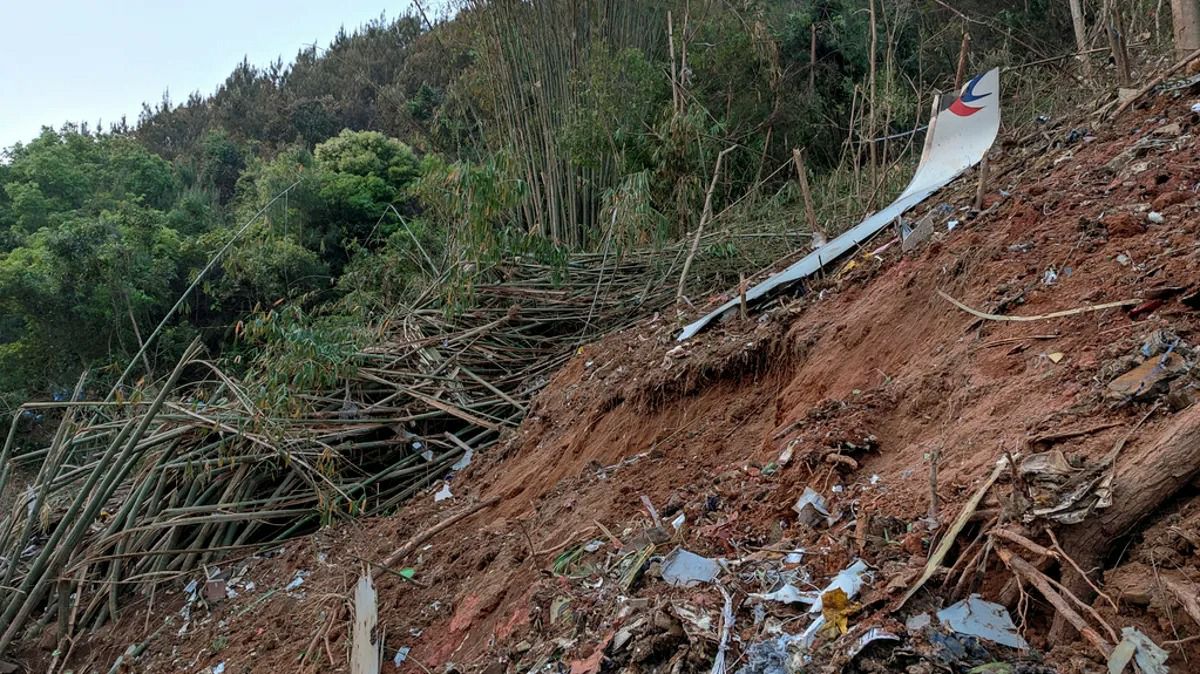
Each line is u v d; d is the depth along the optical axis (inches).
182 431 233.3
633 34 449.4
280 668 160.2
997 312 116.6
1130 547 71.8
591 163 385.7
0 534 230.2
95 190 769.6
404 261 369.7
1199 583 64.4
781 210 337.4
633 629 91.0
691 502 123.1
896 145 396.5
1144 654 62.8
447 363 266.8
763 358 156.0
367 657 139.2
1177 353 85.8
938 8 550.6
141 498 228.1
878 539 87.5
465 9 444.5
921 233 155.2
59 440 240.8
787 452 116.0
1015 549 75.2
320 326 264.1
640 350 207.6
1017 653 69.2
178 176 887.7
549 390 237.0
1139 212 119.0
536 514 161.8
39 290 474.3
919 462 100.2
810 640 77.0
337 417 243.9
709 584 94.7
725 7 477.7
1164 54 227.6
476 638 132.5
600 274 292.2
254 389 240.1
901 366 125.6
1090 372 93.2
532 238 274.4
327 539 215.6
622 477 149.4
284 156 694.5
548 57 422.0
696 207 360.8
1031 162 168.2
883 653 71.7
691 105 390.0
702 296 256.5
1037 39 489.4
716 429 148.7
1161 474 71.6
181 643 194.9
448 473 239.6
